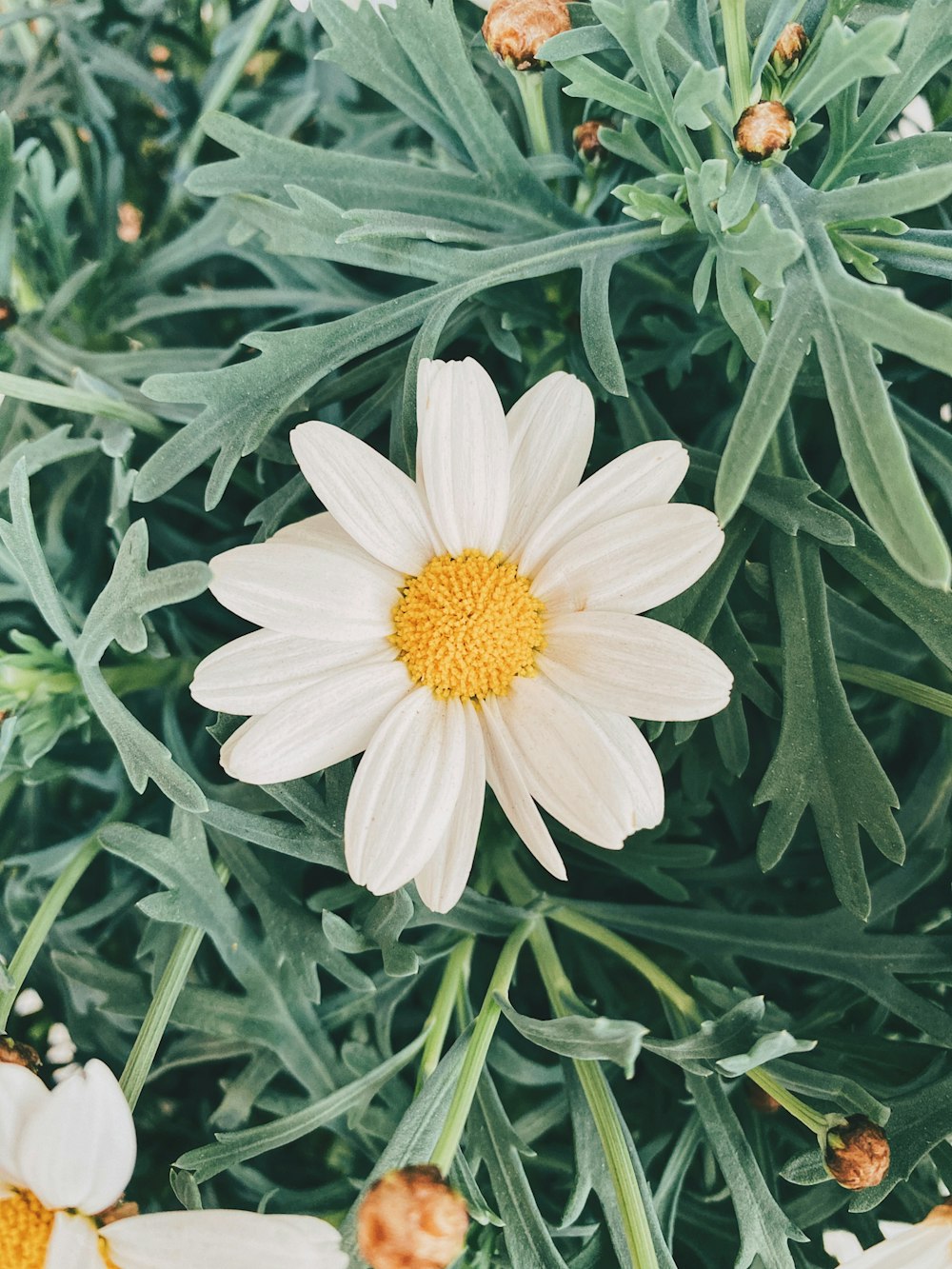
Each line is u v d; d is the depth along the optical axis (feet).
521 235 0.50
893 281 0.54
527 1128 0.50
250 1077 0.48
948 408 0.57
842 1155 0.41
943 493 0.48
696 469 0.48
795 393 0.49
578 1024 0.41
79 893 0.56
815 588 0.46
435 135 0.50
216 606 0.56
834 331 0.40
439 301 0.47
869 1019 0.50
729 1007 0.45
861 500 0.38
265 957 0.48
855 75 0.41
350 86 0.62
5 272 0.57
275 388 0.46
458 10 0.58
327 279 0.56
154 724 0.56
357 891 0.48
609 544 0.42
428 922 0.47
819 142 0.52
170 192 0.62
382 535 0.42
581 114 0.57
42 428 0.56
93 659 0.44
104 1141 0.39
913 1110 0.45
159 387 0.45
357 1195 0.49
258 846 0.50
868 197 0.42
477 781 0.42
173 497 0.55
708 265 0.44
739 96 0.44
